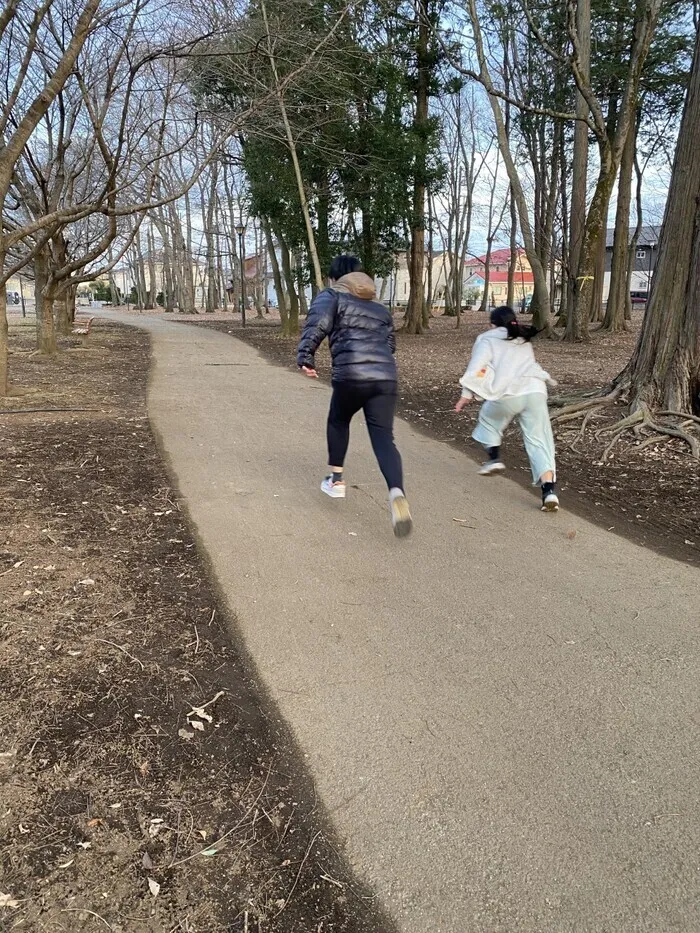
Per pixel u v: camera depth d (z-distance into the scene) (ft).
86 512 16.44
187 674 9.96
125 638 10.81
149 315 158.61
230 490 18.83
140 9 31.09
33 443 23.00
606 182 68.69
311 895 6.54
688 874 6.79
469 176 139.33
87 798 7.55
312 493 18.79
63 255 53.21
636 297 190.19
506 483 20.27
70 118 46.50
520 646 10.96
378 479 20.31
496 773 8.14
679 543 15.57
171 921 6.20
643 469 21.44
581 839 7.20
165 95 37.78
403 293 242.37
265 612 11.93
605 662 10.52
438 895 6.56
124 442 23.80
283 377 43.45
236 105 46.68
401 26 62.34
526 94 84.94
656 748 8.61
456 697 9.60
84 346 62.85
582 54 64.85
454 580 13.38
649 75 74.59
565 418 26.73
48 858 6.77
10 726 8.61
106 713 8.98
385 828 7.34
